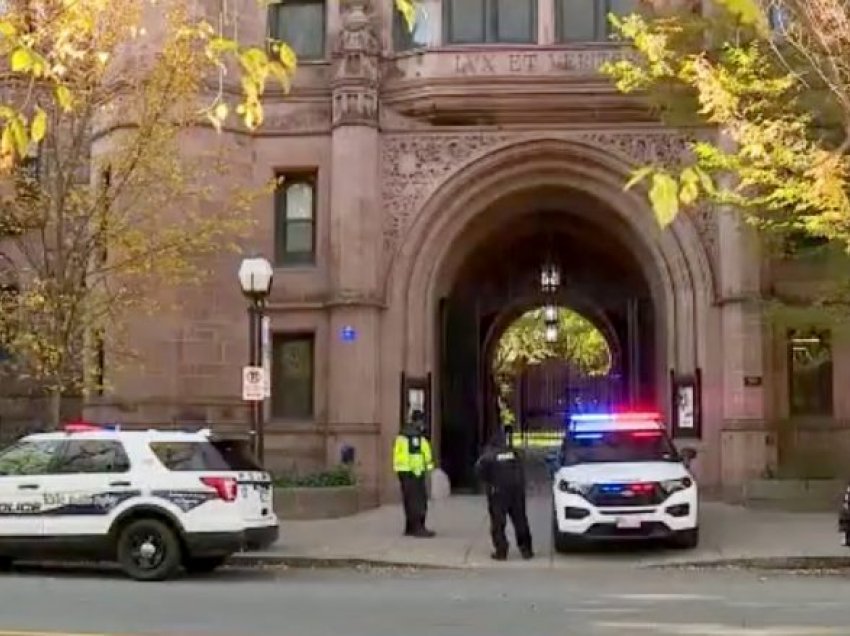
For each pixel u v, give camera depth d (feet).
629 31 57.72
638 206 77.36
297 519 66.74
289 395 78.02
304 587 43.96
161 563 46.16
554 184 78.54
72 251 59.26
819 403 77.61
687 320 76.02
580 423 59.67
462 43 77.77
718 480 74.79
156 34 66.90
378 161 77.00
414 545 56.70
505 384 171.73
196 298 74.38
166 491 46.39
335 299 75.46
